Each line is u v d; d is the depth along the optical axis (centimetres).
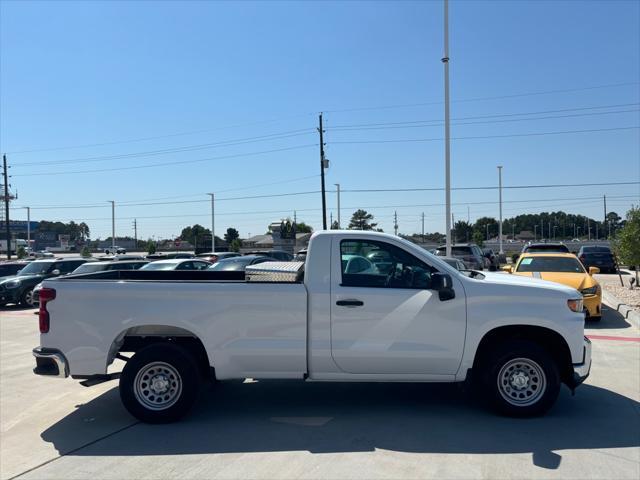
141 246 10700
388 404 629
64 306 570
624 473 434
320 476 434
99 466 463
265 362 566
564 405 613
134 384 570
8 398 686
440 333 562
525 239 13100
